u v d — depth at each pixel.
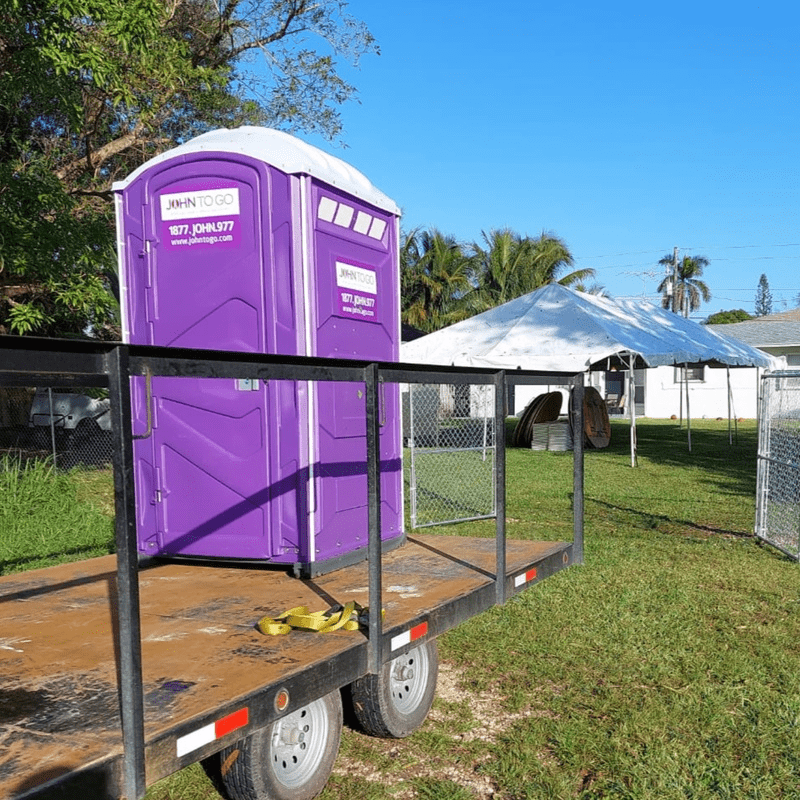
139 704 1.97
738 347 20.02
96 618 3.30
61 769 1.85
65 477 11.29
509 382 4.07
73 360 1.85
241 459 4.14
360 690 3.50
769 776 3.40
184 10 14.88
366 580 3.96
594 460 17.09
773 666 4.72
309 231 4.12
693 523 9.55
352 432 4.41
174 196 4.27
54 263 9.45
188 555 4.24
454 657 4.89
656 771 3.43
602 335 15.77
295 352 4.08
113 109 12.34
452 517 9.66
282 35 15.84
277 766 2.92
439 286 40.56
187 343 4.27
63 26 8.12
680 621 5.56
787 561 7.44
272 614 3.30
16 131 11.73
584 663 4.78
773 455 8.68
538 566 4.50
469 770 3.51
